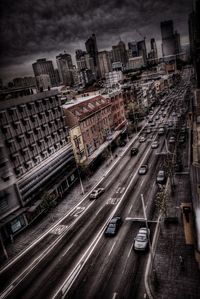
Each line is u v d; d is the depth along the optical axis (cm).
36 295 2833
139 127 9819
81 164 5984
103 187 5325
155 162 6053
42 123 5200
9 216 4206
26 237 4084
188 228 1677
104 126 8144
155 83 16162
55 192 5181
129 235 3562
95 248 3434
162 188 4319
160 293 2542
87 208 4600
